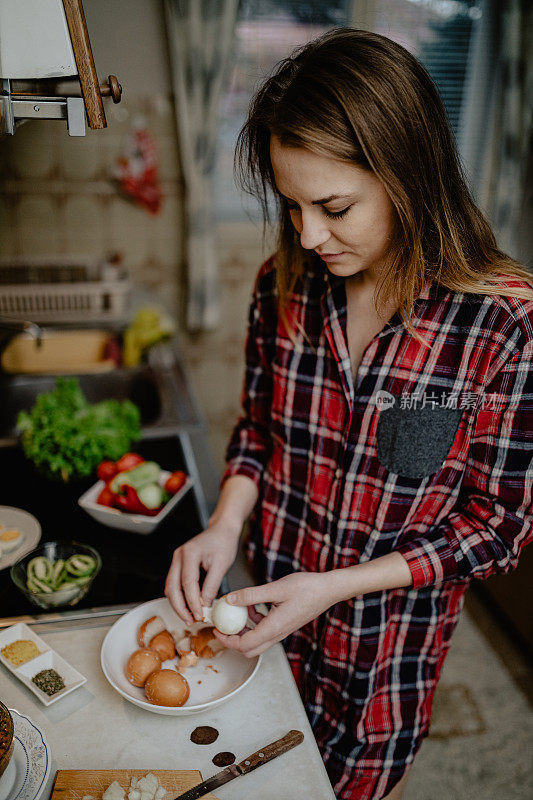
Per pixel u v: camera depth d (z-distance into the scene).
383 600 0.92
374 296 0.85
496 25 2.76
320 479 0.96
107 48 2.15
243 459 1.11
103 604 1.03
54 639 0.95
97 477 1.41
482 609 2.30
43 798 0.71
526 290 0.79
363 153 0.70
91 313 2.33
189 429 1.66
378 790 0.98
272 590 0.84
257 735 0.80
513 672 2.05
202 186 2.64
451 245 0.78
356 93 0.68
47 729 0.80
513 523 0.85
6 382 1.95
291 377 0.96
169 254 2.81
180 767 0.76
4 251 2.66
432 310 0.83
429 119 0.73
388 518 0.90
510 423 0.81
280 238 0.92
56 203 2.62
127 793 0.71
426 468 0.88
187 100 2.53
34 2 0.69
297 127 0.70
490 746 1.80
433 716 1.88
